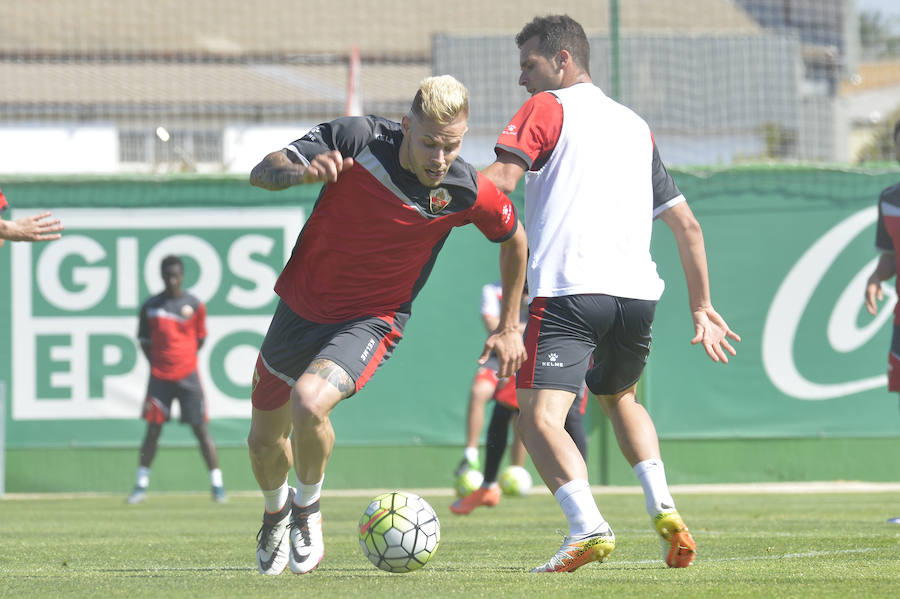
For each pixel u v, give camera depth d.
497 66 64.25
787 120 66.44
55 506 34.12
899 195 28.78
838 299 40.25
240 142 66.62
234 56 80.44
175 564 17.52
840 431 40.22
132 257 39.94
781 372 40.22
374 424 40.03
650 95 65.69
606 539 14.48
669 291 40.09
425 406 40.09
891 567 15.74
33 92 74.44
